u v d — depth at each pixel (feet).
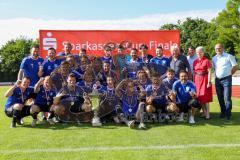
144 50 32.86
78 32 41.37
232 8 194.70
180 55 32.24
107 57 31.50
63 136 24.82
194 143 22.33
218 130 26.66
